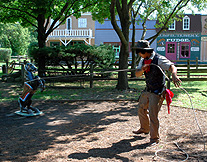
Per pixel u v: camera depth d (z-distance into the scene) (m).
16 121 5.96
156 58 4.11
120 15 10.81
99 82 14.49
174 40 29.97
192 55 30.08
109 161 3.57
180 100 8.38
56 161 3.59
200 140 4.38
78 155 3.80
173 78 3.82
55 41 30.36
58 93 10.25
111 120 5.95
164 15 16.86
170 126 5.32
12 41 39.31
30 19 16.73
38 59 13.96
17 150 4.05
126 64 10.90
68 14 16.67
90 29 29.88
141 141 4.40
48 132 5.04
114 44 30.11
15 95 9.84
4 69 18.84
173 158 3.65
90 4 15.20
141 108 4.56
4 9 15.68
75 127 5.39
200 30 29.53
